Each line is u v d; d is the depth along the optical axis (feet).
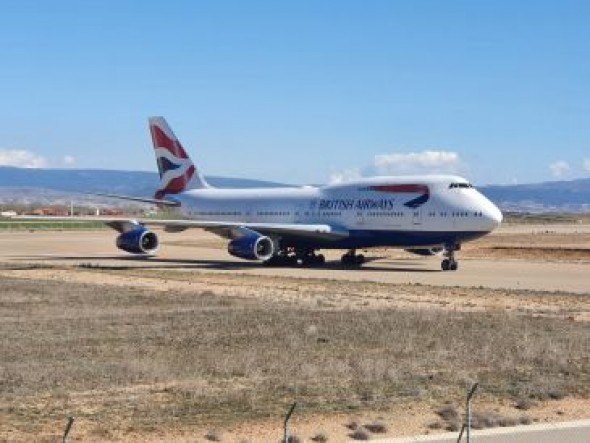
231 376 59.36
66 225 457.68
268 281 136.56
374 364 62.85
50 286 122.93
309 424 48.06
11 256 203.82
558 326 85.97
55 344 71.82
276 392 54.85
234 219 191.52
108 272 152.87
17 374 58.54
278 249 176.35
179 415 48.96
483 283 137.28
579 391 57.88
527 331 81.76
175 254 219.00
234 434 45.73
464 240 161.07
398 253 224.12
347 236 171.01
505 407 53.47
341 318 89.25
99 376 58.34
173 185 208.03
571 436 46.52
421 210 161.99
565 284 136.26
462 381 59.26
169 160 208.54
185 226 174.29
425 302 108.68
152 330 80.38
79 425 46.57
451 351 70.54
